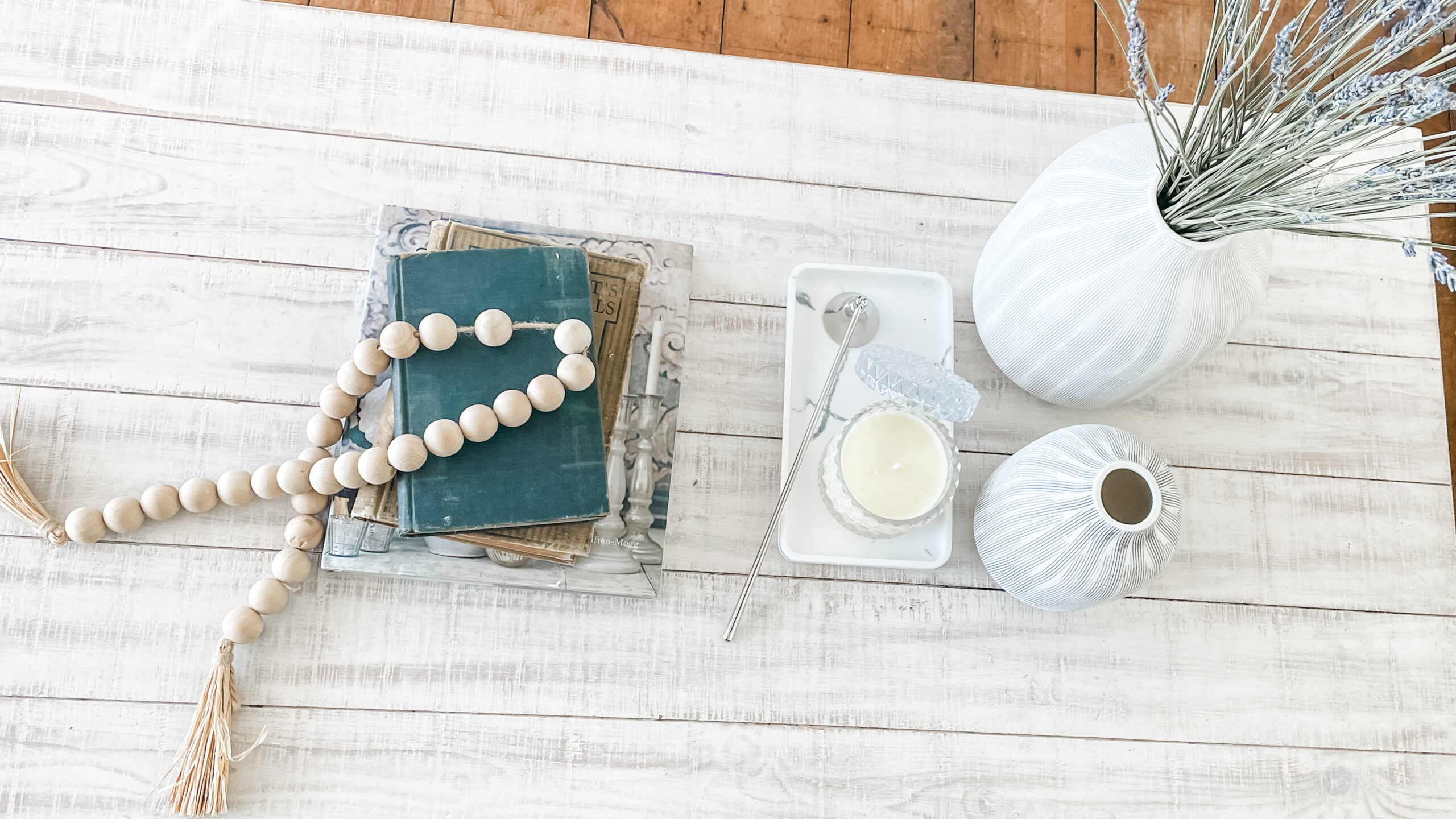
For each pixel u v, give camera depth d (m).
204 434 0.84
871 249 0.95
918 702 0.86
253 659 0.80
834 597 0.87
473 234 0.85
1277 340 0.97
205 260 0.87
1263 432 0.95
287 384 0.86
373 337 0.84
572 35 1.24
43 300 0.84
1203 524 0.92
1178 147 0.70
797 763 0.84
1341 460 0.95
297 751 0.79
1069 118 1.01
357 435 0.83
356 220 0.90
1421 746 0.89
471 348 0.79
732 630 0.85
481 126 0.93
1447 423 1.35
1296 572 0.92
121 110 0.89
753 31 1.25
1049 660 0.88
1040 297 0.79
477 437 0.77
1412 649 0.91
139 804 0.78
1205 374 0.96
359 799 0.79
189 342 0.85
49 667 0.78
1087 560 0.75
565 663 0.83
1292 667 0.90
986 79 1.28
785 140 0.97
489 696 0.82
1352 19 0.59
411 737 0.81
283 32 0.92
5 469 0.79
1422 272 1.00
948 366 0.91
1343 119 0.59
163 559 0.81
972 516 0.90
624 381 0.87
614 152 0.94
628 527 0.85
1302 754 0.88
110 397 0.84
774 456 0.90
